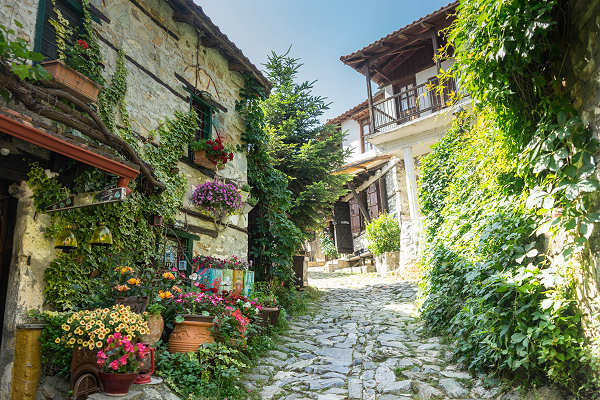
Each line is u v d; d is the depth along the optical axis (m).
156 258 5.34
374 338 6.46
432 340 5.91
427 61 14.34
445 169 8.37
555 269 3.69
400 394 4.27
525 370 3.82
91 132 4.14
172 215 5.74
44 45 4.34
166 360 4.18
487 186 5.30
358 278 14.98
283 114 11.93
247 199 7.86
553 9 3.34
